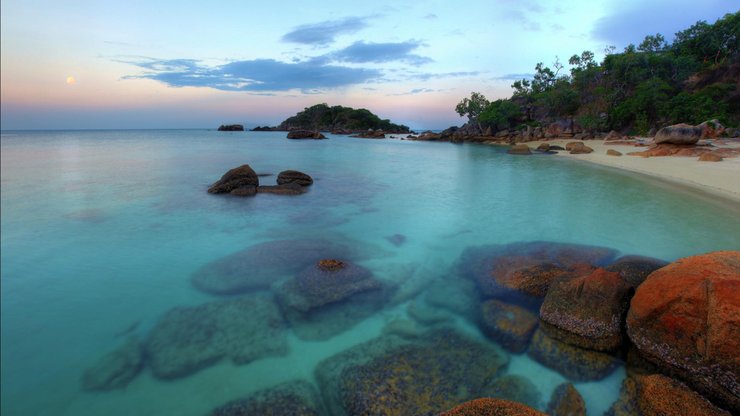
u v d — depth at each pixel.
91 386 5.28
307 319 6.86
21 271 8.88
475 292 7.92
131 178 21.05
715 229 11.92
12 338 6.33
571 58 90.44
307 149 47.41
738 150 29.30
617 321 5.95
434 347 5.99
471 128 81.50
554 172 26.23
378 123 136.50
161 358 5.84
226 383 5.30
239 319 6.86
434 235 12.09
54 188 17.91
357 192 18.98
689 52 71.88
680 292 5.17
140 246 10.60
